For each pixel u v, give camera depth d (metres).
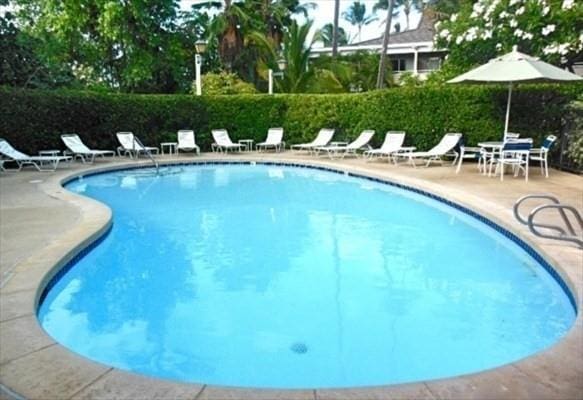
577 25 11.67
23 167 12.30
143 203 9.48
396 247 6.66
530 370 2.84
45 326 4.28
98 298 4.95
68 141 13.38
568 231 5.68
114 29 18.72
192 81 22.72
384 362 3.70
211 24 22.38
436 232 7.37
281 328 4.28
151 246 6.71
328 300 4.91
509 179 9.85
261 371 3.59
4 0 14.74
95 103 14.78
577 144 10.23
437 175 10.55
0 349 3.08
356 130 15.23
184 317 4.51
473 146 12.66
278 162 13.99
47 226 6.23
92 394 2.61
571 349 3.07
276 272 5.71
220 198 9.99
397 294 5.04
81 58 20.31
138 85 21.22
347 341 4.04
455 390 2.64
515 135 10.78
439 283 5.33
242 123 16.56
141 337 4.12
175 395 2.60
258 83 23.22
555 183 9.29
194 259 6.19
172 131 16.09
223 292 5.12
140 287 5.25
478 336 4.10
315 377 3.52
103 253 6.29
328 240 7.01
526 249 5.79
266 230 7.57
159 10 20.59
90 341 4.04
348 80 20.02
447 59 15.80
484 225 7.09
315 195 10.25
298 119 16.36
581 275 4.40
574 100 10.93
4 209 7.24
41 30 18.97
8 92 12.73
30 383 2.71
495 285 5.27
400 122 13.81
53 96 13.81
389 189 10.61
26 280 4.27
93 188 10.99
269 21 25.39
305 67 19.02
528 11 12.14
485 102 12.34
